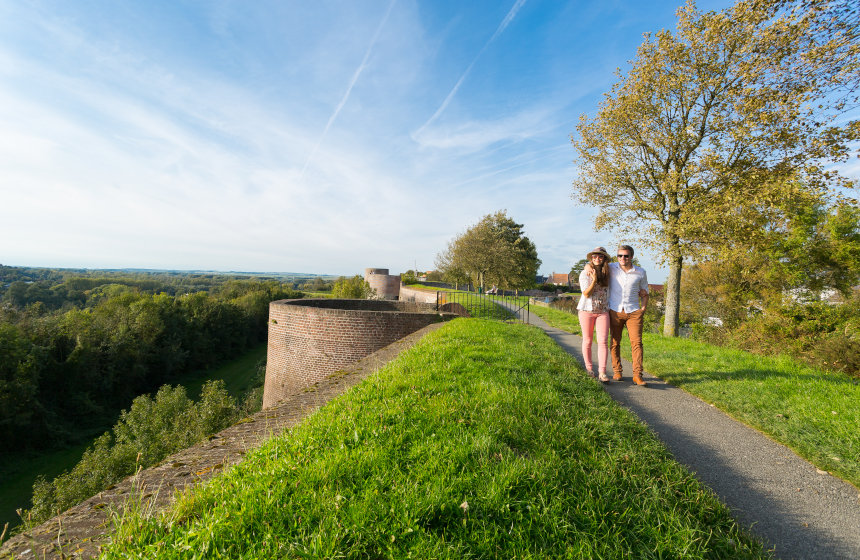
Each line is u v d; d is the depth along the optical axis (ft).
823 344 36.50
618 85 49.80
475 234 146.10
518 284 173.17
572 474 8.89
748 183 41.29
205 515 6.68
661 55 45.06
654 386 19.62
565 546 6.75
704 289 70.59
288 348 49.49
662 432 13.84
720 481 10.62
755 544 7.80
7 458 77.15
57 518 7.71
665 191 47.01
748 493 10.06
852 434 13.09
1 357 83.46
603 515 7.58
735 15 40.45
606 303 20.02
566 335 42.50
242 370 155.33
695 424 14.66
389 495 7.48
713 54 43.37
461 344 23.09
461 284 171.63
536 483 8.13
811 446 12.48
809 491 10.20
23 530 7.50
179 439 55.26
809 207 42.09
